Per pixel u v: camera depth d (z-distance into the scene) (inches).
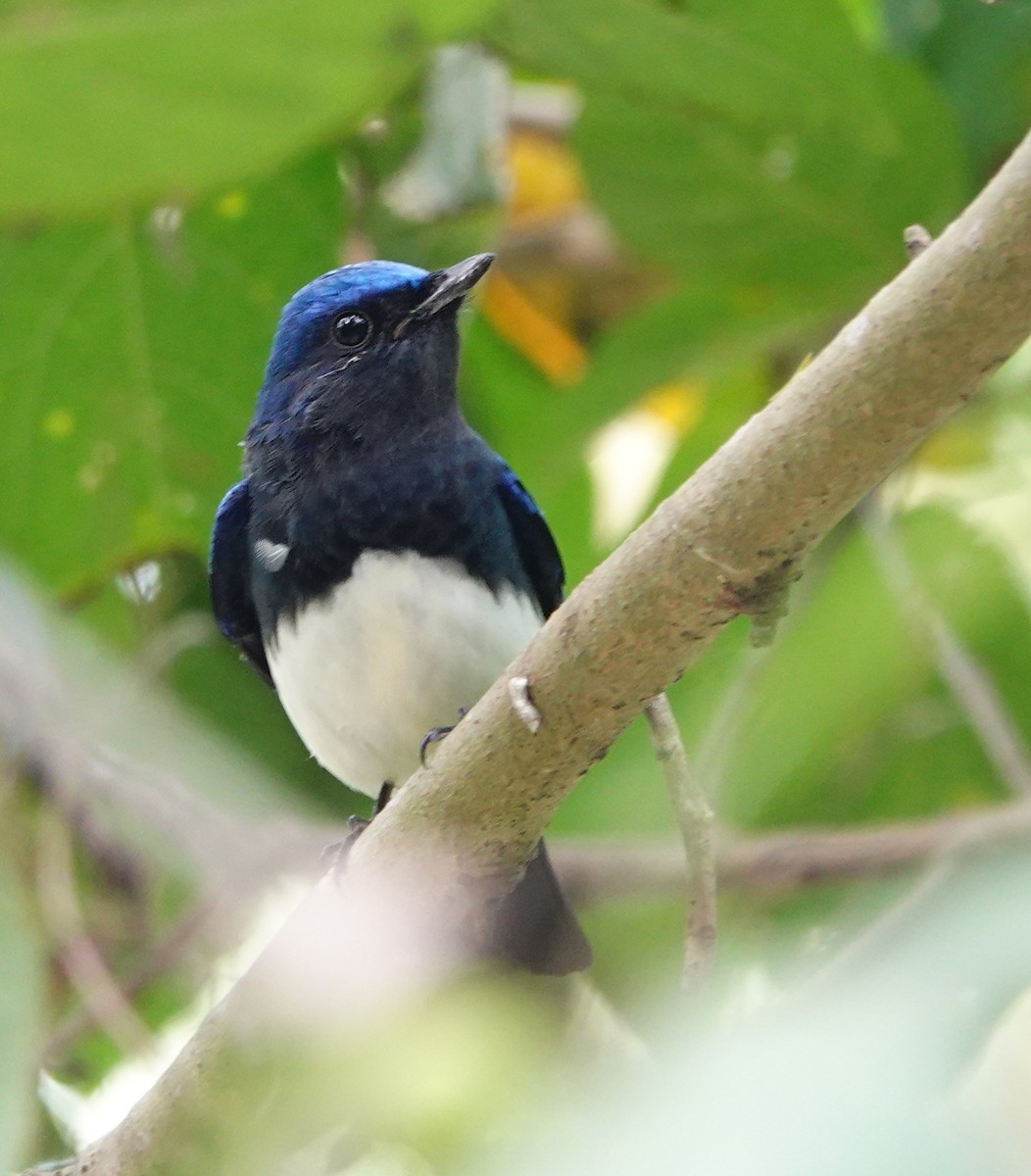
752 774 402.0
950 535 416.5
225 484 455.8
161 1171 309.7
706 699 418.3
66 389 444.5
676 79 378.6
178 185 310.2
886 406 209.0
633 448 545.3
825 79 377.4
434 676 362.6
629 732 414.6
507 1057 236.8
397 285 391.9
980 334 201.8
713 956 278.5
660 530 229.6
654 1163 126.8
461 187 423.8
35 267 426.9
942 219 411.2
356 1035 280.4
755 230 419.2
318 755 387.9
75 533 457.7
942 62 410.3
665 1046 167.2
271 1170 295.0
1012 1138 129.0
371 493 369.1
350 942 284.4
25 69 284.2
